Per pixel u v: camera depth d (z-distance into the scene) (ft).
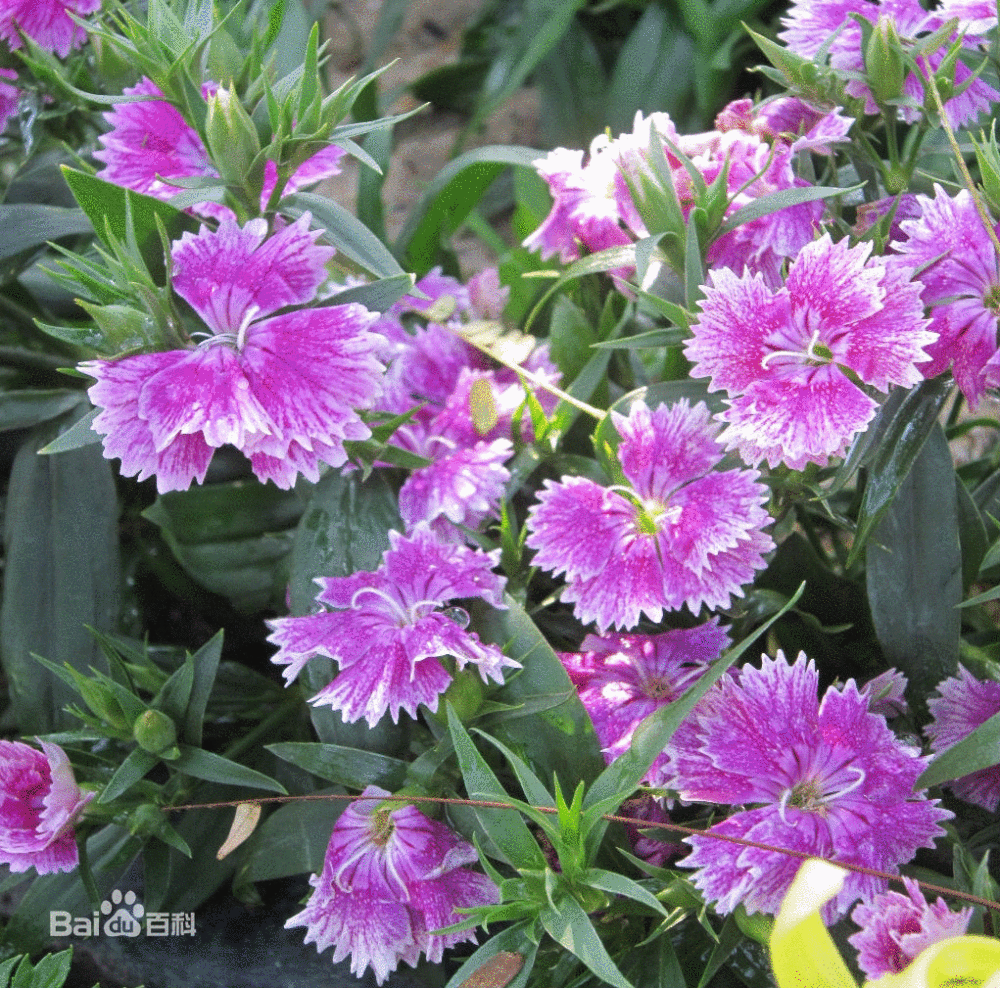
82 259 1.49
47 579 1.71
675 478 1.51
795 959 1.29
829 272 1.44
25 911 1.61
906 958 1.38
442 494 1.57
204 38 1.50
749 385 1.45
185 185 1.49
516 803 1.41
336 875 1.48
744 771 1.44
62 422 1.76
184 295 1.46
